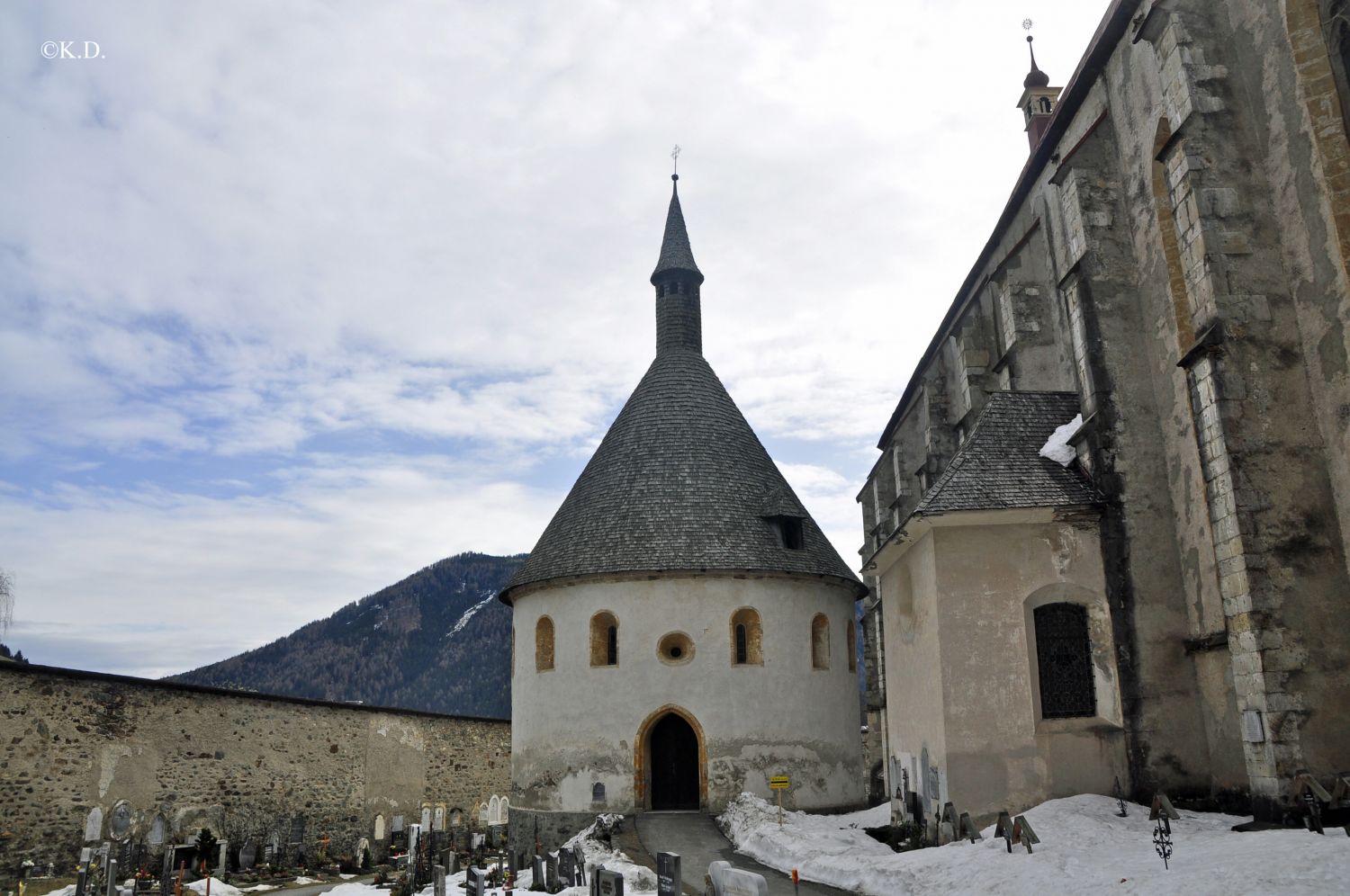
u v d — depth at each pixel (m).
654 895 18.67
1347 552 16.50
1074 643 20.02
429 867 27.59
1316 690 16.05
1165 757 19.05
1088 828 16.80
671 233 41.88
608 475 35.25
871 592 40.84
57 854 25.47
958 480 20.73
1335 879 10.91
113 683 27.62
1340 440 16.66
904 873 16.34
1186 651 19.52
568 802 31.34
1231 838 14.75
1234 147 18.23
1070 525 20.34
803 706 32.62
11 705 24.98
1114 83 22.64
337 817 35.16
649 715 31.38
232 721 31.39
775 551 33.34
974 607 19.89
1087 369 21.23
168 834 28.66
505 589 35.81
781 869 20.92
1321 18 17.17
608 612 32.41
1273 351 17.36
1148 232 21.25
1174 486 20.27
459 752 43.19
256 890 26.14
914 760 21.62
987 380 29.92
